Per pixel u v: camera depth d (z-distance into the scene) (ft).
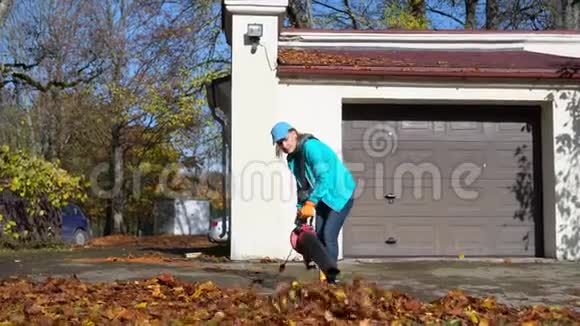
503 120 41.04
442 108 40.78
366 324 18.17
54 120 110.63
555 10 78.64
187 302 21.80
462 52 43.68
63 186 50.72
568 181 39.42
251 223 38.01
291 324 17.84
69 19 103.71
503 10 84.53
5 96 106.32
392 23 84.69
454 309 20.57
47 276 29.25
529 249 40.68
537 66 39.60
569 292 26.63
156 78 93.76
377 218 40.22
